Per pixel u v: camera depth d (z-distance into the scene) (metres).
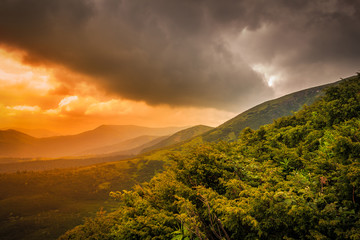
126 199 6.67
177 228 4.62
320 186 3.81
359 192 3.15
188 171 5.84
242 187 4.41
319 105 11.69
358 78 11.47
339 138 4.18
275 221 3.19
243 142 10.38
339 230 2.84
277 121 13.05
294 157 5.93
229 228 3.60
